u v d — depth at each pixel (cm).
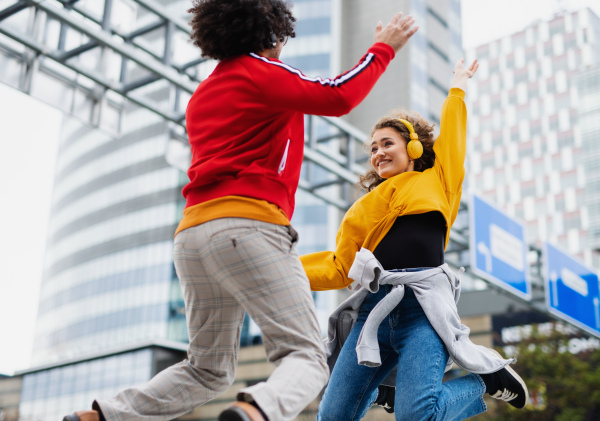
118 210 4991
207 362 225
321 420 277
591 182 5519
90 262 5066
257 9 220
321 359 206
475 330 3100
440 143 291
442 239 279
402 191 284
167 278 4488
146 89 2486
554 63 9244
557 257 1451
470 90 9762
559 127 8862
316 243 3912
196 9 228
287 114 218
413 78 4834
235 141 211
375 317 262
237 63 218
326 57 4491
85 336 4856
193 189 215
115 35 811
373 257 265
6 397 4175
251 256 201
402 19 228
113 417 211
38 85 749
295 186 221
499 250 1208
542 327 2777
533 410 2528
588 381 2516
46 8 721
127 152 5125
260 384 190
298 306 206
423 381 251
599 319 1502
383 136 298
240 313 225
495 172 9119
